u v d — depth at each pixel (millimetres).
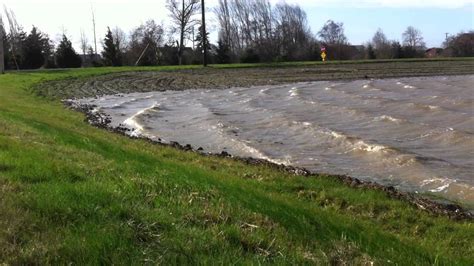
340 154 15977
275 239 5090
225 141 18250
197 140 18672
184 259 4383
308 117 23531
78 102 30125
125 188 6574
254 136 19109
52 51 76188
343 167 14289
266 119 22906
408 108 25281
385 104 26859
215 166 12641
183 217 5535
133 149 13367
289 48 83188
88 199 5773
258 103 29125
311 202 9391
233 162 13570
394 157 14844
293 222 6020
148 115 24641
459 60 68750
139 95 34906
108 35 74438
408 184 12438
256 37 86375
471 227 8430
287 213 6441
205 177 9055
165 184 7098
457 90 33438
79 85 40000
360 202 9477
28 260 4230
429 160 14414
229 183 9055
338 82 41906
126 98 32969
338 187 10625
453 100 27438
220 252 4590
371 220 8641
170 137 19266
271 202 7383
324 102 28391
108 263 4246
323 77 46781
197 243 4730
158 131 20516
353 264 4793
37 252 4348
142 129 20781
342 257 4914
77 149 10391
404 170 13664
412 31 102750
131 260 4293
